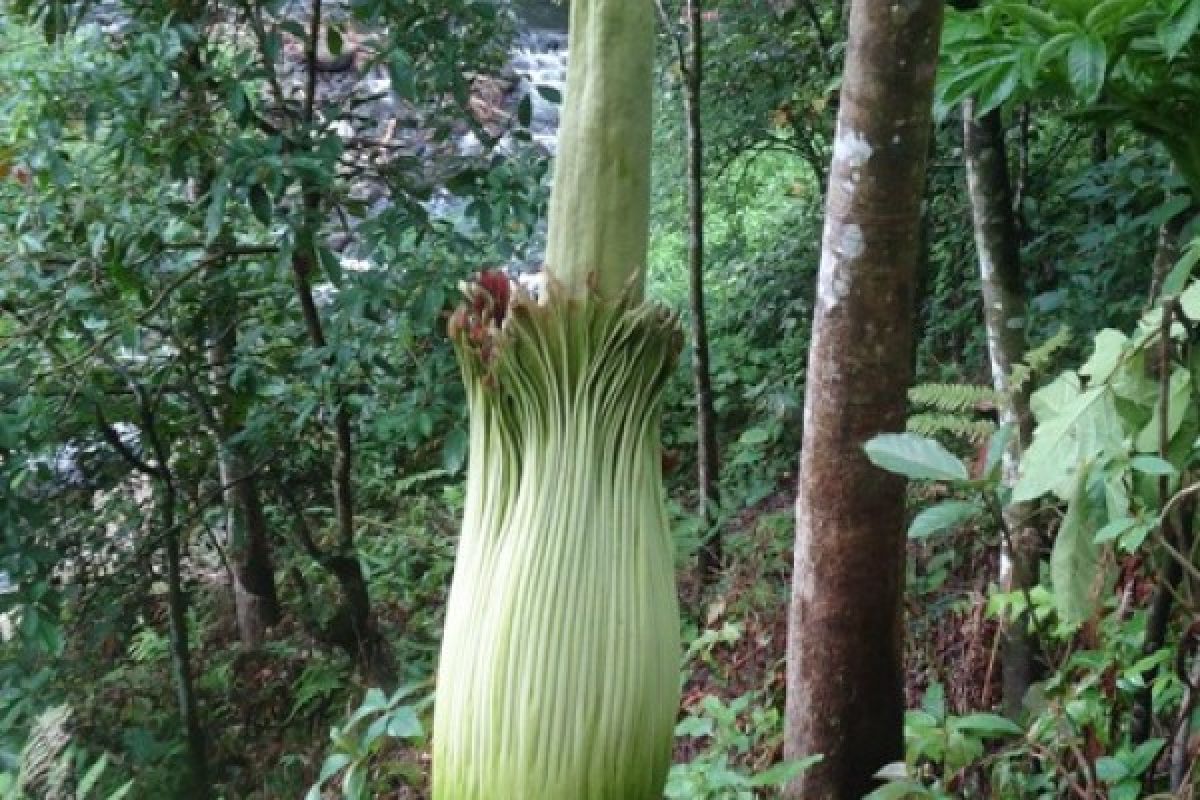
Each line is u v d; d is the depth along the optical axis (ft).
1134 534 5.56
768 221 34.40
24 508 14.24
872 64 6.57
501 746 4.33
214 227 12.94
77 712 18.31
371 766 12.21
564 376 4.45
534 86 14.75
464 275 13.75
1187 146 7.93
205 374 17.66
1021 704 9.00
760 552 16.87
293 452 17.97
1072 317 15.61
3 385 14.26
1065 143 20.61
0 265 14.40
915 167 6.71
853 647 7.29
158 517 19.02
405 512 23.61
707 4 24.70
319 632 19.04
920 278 23.56
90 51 13.58
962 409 9.70
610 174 4.49
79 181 14.64
